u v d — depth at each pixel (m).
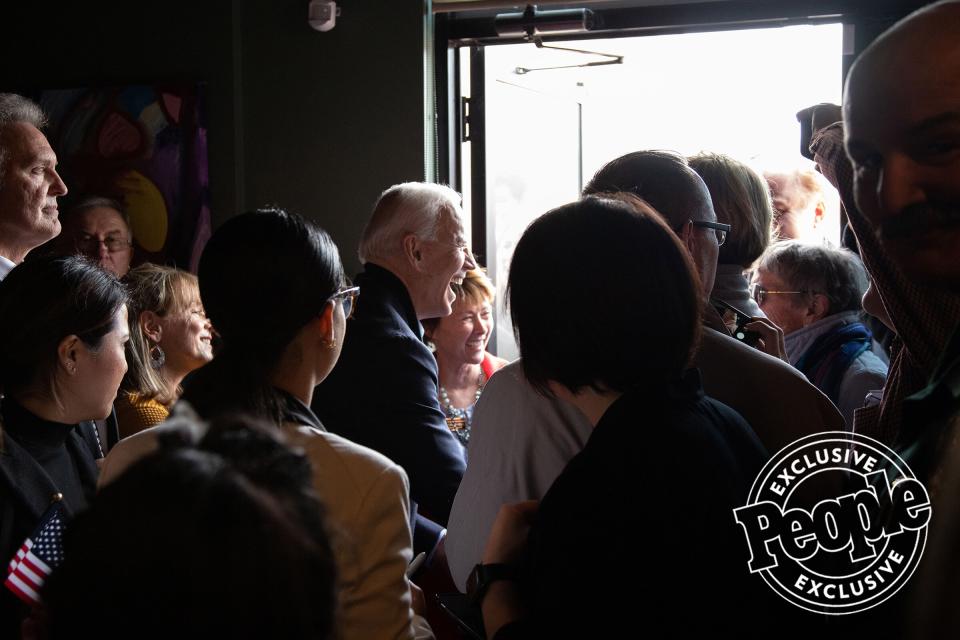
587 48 4.17
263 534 0.53
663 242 1.13
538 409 1.35
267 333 1.17
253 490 0.55
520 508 1.25
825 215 3.37
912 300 1.22
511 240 4.11
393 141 3.71
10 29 4.02
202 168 3.84
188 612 0.51
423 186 2.43
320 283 1.20
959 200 0.80
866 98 0.83
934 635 0.62
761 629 1.04
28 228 2.61
